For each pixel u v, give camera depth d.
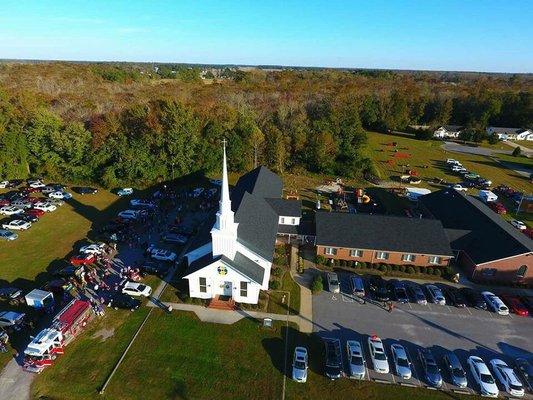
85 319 39.88
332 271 51.09
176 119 83.50
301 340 38.56
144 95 131.00
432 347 38.31
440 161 109.50
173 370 34.66
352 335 39.50
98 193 77.25
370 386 33.84
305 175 92.12
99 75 173.50
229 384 33.50
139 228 61.75
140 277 47.66
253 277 41.94
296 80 190.75
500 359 36.97
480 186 89.00
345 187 85.62
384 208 73.19
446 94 168.62
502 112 157.88
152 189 80.12
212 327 39.88
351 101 139.75
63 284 44.38
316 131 96.25
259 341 38.25
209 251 45.28
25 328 38.97
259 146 92.50
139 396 32.09
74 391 32.34
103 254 52.97
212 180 85.44
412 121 157.62
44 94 115.38
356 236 52.75
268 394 32.69
